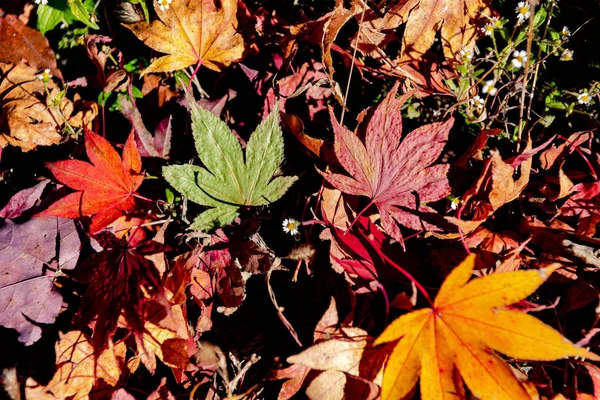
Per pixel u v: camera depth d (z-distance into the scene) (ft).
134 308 1.20
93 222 1.27
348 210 1.34
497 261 1.32
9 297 1.27
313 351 1.18
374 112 1.28
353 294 1.27
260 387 1.35
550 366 1.29
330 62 1.31
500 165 1.22
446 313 1.17
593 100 1.42
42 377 1.32
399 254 1.34
